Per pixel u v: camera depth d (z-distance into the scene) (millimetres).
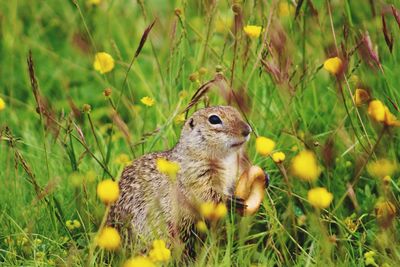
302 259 9883
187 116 11180
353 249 10203
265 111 11945
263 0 12031
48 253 10266
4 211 10734
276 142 11594
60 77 15008
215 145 10070
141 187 10281
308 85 12125
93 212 10781
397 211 10188
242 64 11867
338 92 11617
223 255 10172
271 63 10961
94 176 11016
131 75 14539
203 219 9828
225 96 10766
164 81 12125
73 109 11227
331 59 10281
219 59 11688
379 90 11547
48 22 16281
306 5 11859
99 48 14523
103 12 15055
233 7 11234
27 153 12492
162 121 11938
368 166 10836
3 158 12234
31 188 11609
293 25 11969
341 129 11227
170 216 10125
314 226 10141
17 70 15219
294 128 11344
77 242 10508
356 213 10820
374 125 10977
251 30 10977
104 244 9281
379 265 9883
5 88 14938
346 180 11195
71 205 11039
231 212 9945
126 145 12734
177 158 10266
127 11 15398
